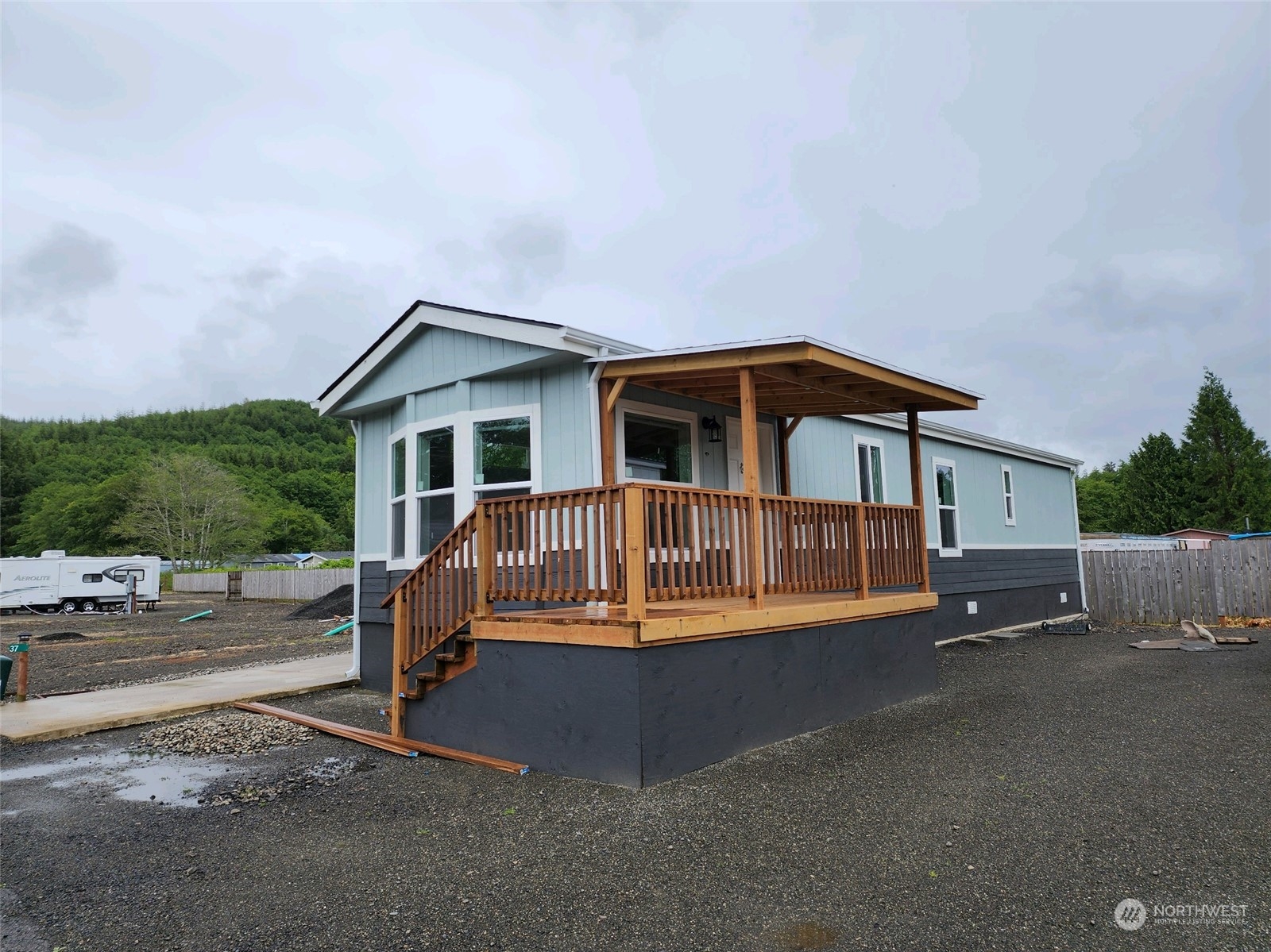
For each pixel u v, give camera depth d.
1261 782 4.80
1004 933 2.99
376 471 10.27
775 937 3.02
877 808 4.50
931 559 12.91
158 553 58.28
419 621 6.76
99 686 10.42
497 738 5.88
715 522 6.82
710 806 4.60
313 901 3.53
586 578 5.40
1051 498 17.16
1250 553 14.71
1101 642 12.36
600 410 7.58
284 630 19.84
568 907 3.36
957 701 7.67
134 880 3.85
